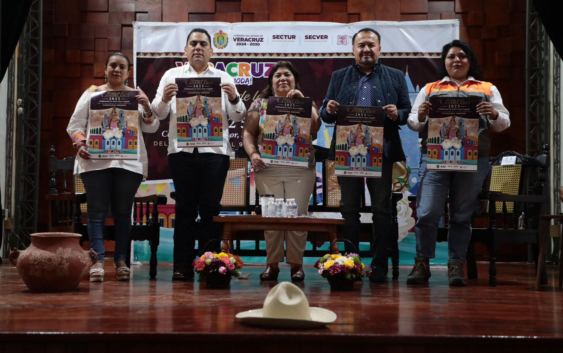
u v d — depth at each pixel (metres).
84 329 2.05
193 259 4.14
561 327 2.20
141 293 3.27
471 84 4.04
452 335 2.00
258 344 1.99
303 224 3.76
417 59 6.51
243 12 6.82
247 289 3.54
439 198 3.96
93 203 3.94
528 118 6.59
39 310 2.54
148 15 6.84
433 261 6.34
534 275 4.84
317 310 2.32
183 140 3.92
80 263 3.40
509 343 1.99
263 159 3.99
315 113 4.33
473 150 3.83
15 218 6.53
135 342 1.98
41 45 6.65
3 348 1.96
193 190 4.07
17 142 6.56
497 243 4.03
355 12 6.79
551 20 4.93
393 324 2.22
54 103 6.80
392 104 4.09
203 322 2.22
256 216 3.79
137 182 4.05
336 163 3.93
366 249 6.43
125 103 3.92
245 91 6.55
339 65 6.55
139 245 6.35
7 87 6.34
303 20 6.82
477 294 3.36
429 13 6.80
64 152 6.79
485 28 6.78
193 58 4.15
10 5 4.73
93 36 6.86
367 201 6.29
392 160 4.04
